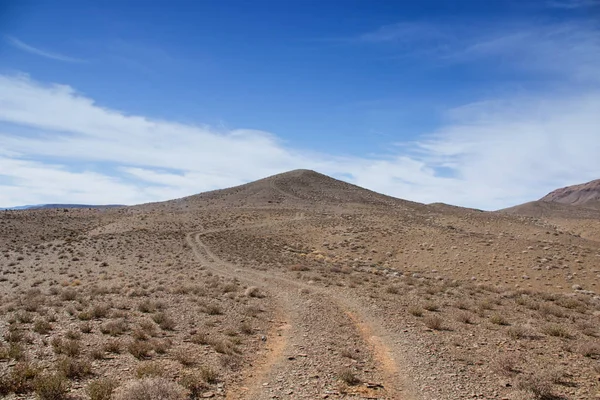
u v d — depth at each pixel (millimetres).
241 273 33844
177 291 23469
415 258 48188
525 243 48188
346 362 12094
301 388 9977
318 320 17500
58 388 8633
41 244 57344
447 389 10047
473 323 17031
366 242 57594
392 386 10336
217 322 16781
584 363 12070
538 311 19609
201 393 9375
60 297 20938
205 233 67312
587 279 34875
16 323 14961
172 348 12781
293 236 65688
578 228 104688
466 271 40875
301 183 145125
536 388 9672
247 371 11164
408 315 18328
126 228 73688
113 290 23734
